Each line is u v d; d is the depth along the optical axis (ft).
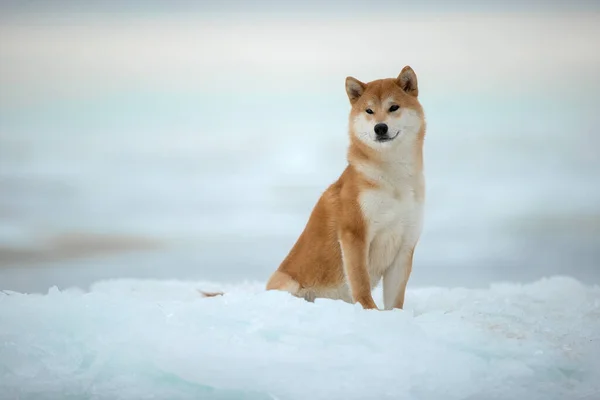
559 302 78.33
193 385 54.90
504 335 61.77
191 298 80.79
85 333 60.85
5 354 57.93
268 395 52.80
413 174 71.72
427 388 53.83
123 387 55.83
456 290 87.76
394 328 61.16
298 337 60.23
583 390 54.70
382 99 71.31
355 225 71.00
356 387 53.72
